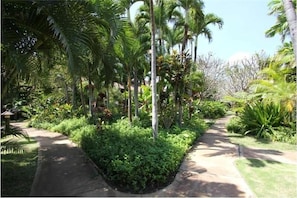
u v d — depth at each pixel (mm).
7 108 7141
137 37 11031
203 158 7551
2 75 5516
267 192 5086
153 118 7898
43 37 5734
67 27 5020
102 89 14547
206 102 21375
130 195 4848
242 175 6055
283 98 11047
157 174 5348
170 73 11062
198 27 14070
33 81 7129
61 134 11508
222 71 27594
